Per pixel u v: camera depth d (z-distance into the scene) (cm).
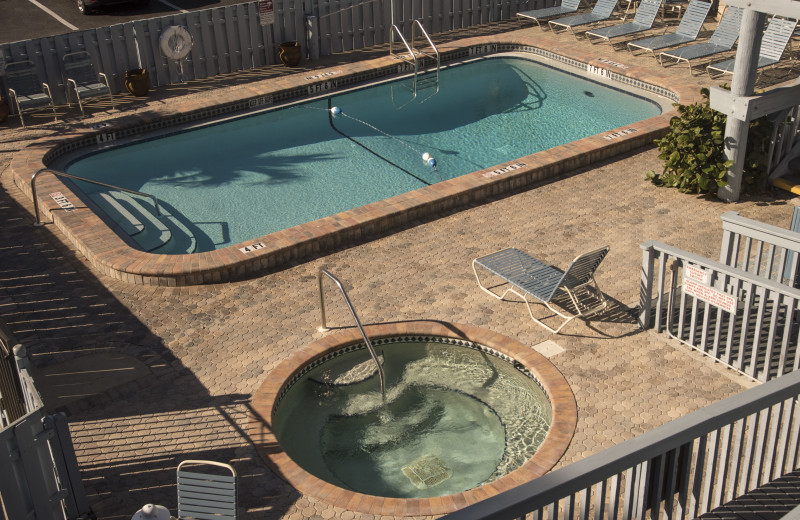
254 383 852
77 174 1418
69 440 644
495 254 1012
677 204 1205
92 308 998
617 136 1385
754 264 1012
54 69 1597
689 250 1077
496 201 1234
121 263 1052
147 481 722
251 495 702
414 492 726
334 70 1783
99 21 2314
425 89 1792
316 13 1844
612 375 846
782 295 847
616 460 418
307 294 1014
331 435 800
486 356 903
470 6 2038
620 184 1273
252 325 955
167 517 591
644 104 1658
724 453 533
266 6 1759
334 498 693
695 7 1731
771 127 1188
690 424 446
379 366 820
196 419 801
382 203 1187
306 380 875
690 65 1677
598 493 447
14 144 1460
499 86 1797
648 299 902
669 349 885
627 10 1975
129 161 1480
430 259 1082
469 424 808
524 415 815
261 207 1321
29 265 1095
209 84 1733
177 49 1672
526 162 1301
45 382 863
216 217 1294
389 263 1076
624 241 1106
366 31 1923
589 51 1845
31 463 607
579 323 935
